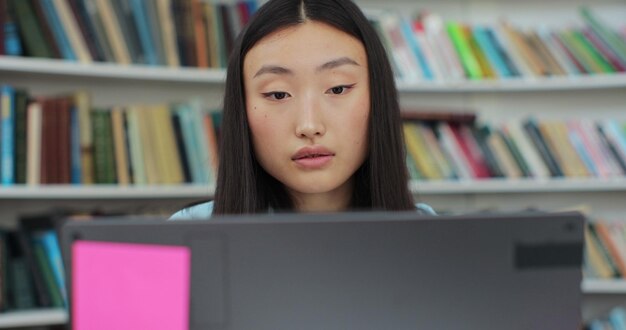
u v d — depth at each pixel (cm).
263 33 94
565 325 55
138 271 53
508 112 251
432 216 56
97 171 197
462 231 55
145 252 53
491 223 56
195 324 54
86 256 54
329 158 93
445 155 227
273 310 54
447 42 232
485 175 228
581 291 56
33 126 191
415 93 247
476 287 55
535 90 245
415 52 229
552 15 252
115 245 53
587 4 251
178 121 207
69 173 193
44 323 186
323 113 92
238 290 54
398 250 55
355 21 96
